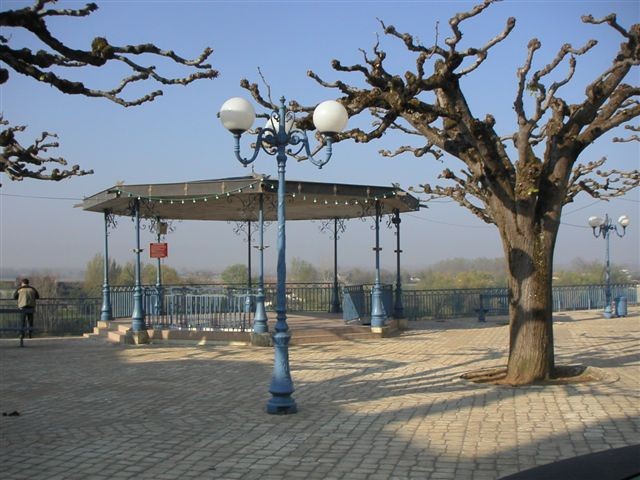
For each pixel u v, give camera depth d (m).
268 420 8.36
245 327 17.05
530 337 10.68
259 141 8.89
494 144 11.27
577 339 17.38
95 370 13.00
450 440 7.17
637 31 9.63
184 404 9.50
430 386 10.54
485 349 15.39
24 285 19.69
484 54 9.84
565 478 2.49
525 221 10.67
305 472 6.21
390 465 6.34
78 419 8.62
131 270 33.94
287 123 9.60
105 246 20.62
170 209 20.09
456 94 10.41
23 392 10.68
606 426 7.54
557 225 10.80
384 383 10.92
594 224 25.64
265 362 13.55
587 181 14.12
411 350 15.30
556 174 10.69
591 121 10.98
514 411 8.47
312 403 9.37
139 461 6.66
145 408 9.27
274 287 24.58
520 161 10.79
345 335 17.55
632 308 30.44
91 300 21.47
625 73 10.37
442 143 11.37
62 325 20.94
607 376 10.67
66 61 6.69
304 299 24.78
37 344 18.06
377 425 7.96
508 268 10.92
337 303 24.36
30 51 5.87
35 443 7.41
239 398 9.87
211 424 8.22
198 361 13.90
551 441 6.99
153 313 20.89
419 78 9.80
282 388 8.72
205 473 6.25
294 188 16.30
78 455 6.91
